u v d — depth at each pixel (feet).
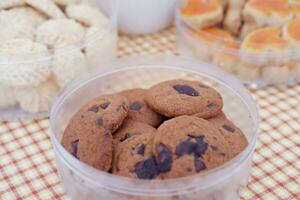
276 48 1.48
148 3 1.68
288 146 1.30
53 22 1.43
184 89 1.21
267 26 1.61
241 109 1.23
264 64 1.49
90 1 1.63
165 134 1.03
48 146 1.30
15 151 1.28
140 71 1.37
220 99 1.21
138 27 1.74
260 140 1.32
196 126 1.05
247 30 1.67
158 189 0.96
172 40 1.76
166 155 1.00
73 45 1.36
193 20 1.61
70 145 1.08
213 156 1.01
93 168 0.99
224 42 1.53
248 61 1.49
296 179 1.20
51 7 1.47
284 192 1.17
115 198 1.00
